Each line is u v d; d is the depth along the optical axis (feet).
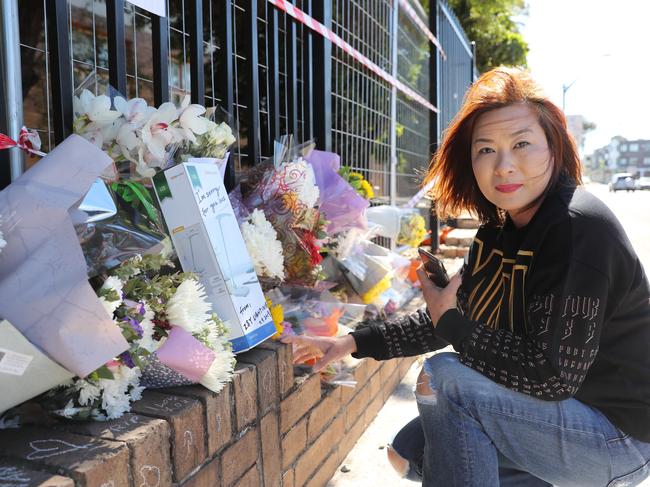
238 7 8.56
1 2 4.36
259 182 6.98
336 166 8.16
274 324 5.71
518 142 4.63
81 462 3.34
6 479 3.17
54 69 4.86
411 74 16.98
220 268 4.97
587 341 4.15
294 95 8.52
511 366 4.38
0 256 3.48
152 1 5.71
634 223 47.50
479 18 46.93
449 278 5.40
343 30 10.84
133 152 5.02
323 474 6.84
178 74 8.59
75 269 3.49
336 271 8.85
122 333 3.86
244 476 4.97
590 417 4.58
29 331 3.35
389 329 5.93
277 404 5.56
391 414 9.07
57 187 3.67
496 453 4.83
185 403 4.25
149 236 4.29
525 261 4.54
